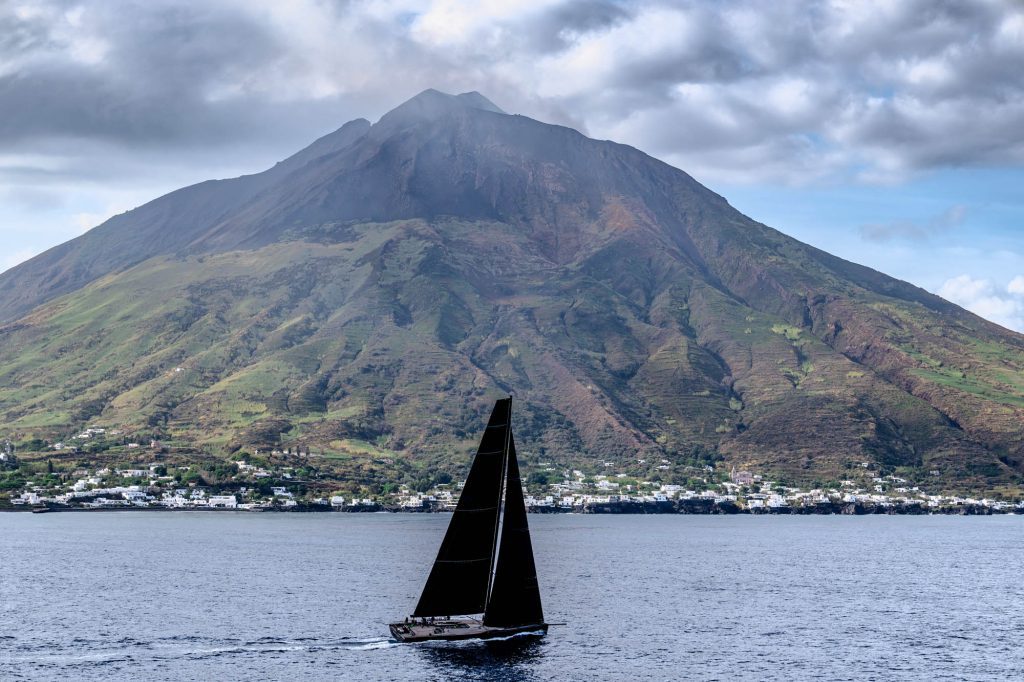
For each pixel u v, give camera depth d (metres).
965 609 191.12
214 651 142.62
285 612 172.88
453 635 132.62
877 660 143.75
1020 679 134.62
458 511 131.75
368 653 141.62
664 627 164.88
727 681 131.12
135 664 135.50
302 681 127.69
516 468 133.00
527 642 149.50
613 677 131.75
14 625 160.00
